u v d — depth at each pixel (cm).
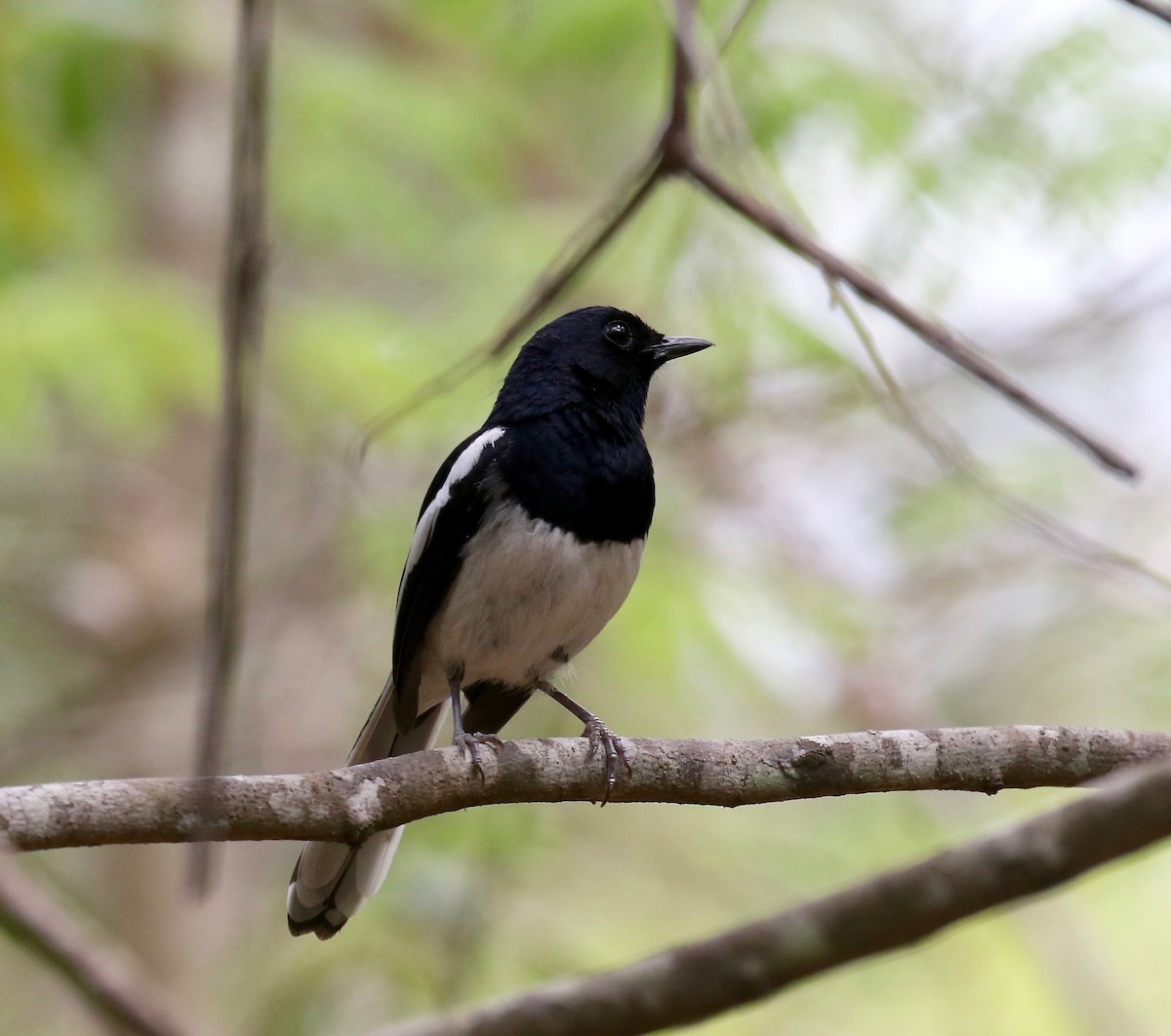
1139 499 1567
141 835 624
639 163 755
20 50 1199
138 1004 694
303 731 1431
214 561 614
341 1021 1148
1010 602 1550
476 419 1221
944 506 1498
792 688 1336
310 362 1192
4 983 1407
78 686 1534
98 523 1559
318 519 1466
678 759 729
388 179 1384
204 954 1422
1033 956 1380
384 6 1444
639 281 1262
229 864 1461
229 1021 1356
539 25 1332
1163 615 1515
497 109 1438
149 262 1477
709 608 1262
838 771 729
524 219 1372
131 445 1466
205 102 1644
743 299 1239
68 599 1532
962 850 741
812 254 716
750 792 729
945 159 1199
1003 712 1499
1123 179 1188
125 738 1466
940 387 1527
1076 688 1509
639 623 1199
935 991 1435
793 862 1400
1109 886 1496
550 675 923
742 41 1155
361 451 859
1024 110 1207
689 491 1393
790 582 1388
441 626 883
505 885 1176
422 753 705
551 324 932
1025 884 727
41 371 1136
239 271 613
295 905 822
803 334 1256
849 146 1209
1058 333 1507
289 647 1455
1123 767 741
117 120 1496
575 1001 752
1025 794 1429
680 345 947
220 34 1307
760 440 1450
